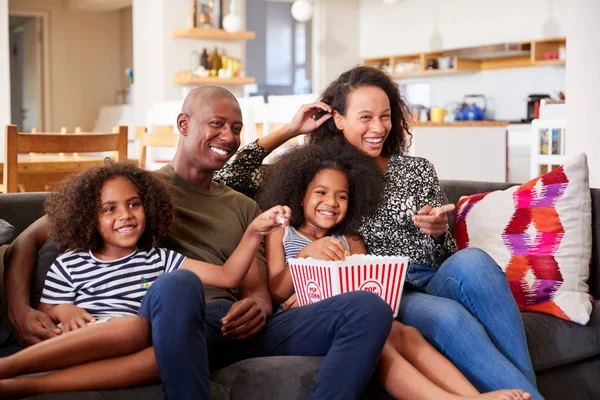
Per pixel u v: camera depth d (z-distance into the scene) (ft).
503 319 6.30
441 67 27.68
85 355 5.15
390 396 5.98
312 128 7.88
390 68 29.73
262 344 6.16
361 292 5.63
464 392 5.65
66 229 5.98
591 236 7.78
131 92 30.94
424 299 6.44
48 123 31.89
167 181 6.88
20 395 4.90
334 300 5.73
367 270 5.94
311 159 7.13
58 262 6.02
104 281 5.94
